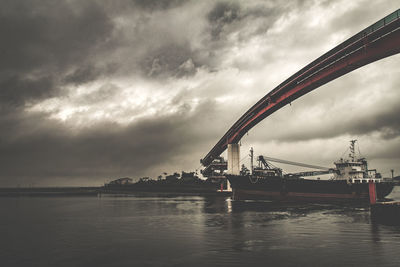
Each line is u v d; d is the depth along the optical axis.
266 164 107.75
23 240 34.22
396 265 22.33
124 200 133.88
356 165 99.31
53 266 23.66
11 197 199.75
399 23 56.25
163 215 59.53
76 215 63.75
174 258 25.20
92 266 23.47
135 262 24.31
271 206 79.81
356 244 29.20
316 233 35.66
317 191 91.62
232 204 87.62
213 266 22.84
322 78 79.12
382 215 45.31
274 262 23.47
